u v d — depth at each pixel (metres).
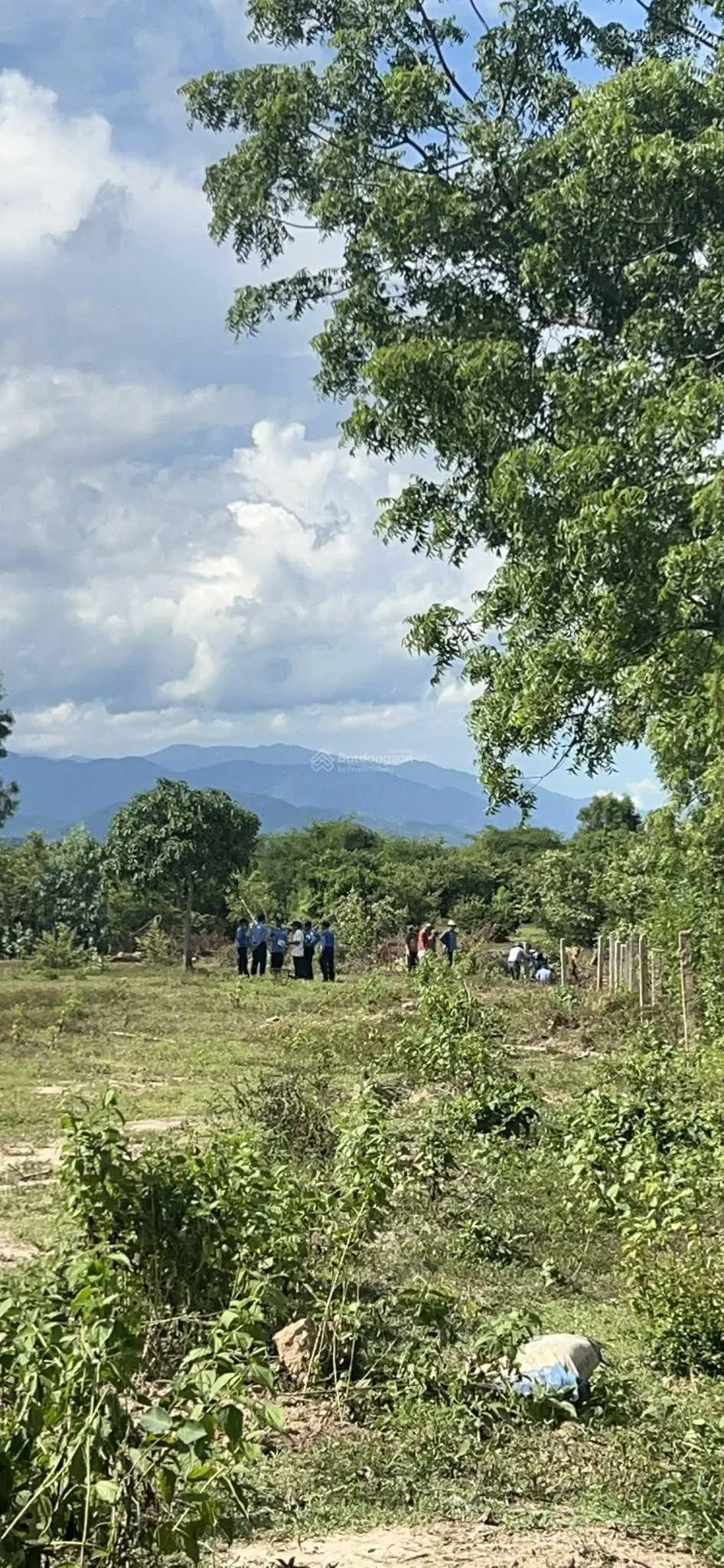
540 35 16.34
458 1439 6.40
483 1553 5.20
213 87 16.94
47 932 49.22
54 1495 4.25
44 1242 9.93
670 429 11.56
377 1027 23.95
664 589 11.16
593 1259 10.12
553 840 72.12
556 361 14.69
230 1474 4.55
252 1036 25.06
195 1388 4.54
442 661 14.76
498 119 15.73
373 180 16.17
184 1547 4.19
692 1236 8.72
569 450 12.30
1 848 54.84
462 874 63.12
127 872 43.81
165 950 49.41
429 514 15.80
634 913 35.94
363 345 16.38
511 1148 12.94
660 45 16.88
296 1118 13.30
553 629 13.12
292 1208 7.93
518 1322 7.01
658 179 13.34
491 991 33.88
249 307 17.52
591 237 14.12
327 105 16.42
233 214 17.08
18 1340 4.65
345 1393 7.13
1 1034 24.53
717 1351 7.91
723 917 20.11
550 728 13.20
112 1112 8.48
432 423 14.30
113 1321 4.57
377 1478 6.04
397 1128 13.80
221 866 43.50
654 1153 11.19
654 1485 6.02
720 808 16.62
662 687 12.09
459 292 15.70
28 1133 15.16
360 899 54.84
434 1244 10.37
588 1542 5.37
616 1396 6.95
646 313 13.67
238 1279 7.10
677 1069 15.85
